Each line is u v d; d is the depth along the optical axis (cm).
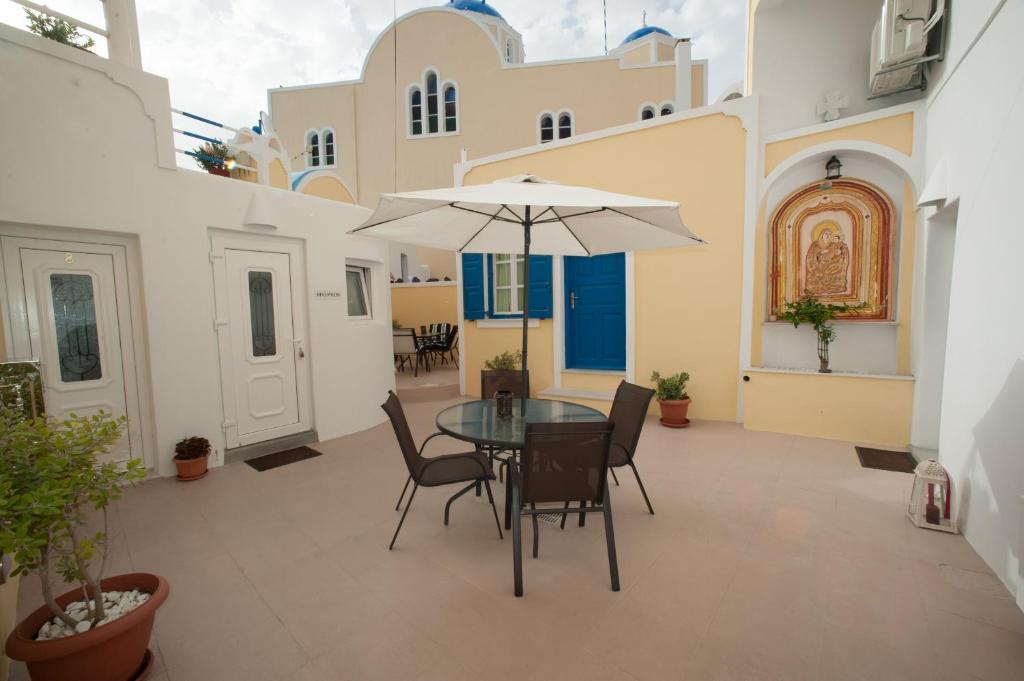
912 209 463
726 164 541
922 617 215
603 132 611
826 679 180
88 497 169
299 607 230
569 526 311
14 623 211
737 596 233
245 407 473
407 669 188
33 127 339
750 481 382
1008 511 238
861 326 502
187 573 261
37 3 359
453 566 265
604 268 656
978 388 277
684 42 1011
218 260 449
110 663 171
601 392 631
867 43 508
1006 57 265
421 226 351
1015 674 181
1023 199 237
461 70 1441
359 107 1523
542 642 203
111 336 392
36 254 355
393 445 512
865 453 442
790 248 522
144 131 394
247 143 611
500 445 270
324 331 533
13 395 297
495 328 734
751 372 523
